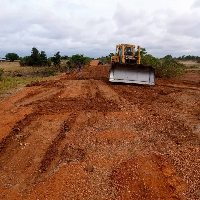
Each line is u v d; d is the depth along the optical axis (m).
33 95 11.55
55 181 4.29
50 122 7.46
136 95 11.52
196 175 4.38
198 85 15.68
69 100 10.41
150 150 5.43
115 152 5.37
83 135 6.35
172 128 6.83
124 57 15.31
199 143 5.77
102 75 21.00
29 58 42.69
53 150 5.53
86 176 4.42
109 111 8.59
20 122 7.46
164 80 18.31
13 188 4.18
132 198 3.80
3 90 13.00
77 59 34.53
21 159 5.18
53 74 23.11
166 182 4.17
